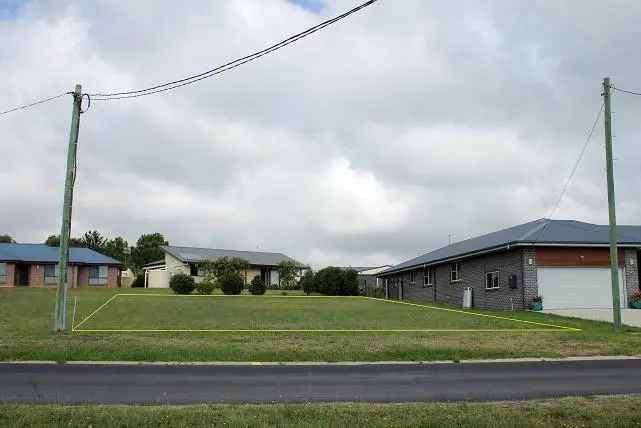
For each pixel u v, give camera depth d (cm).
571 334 1820
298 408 835
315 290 4497
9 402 886
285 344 1528
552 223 3089
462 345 1544
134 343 1513
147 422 750
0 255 5044
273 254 6612
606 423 767
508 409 841
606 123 2069
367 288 4909
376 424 748
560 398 930
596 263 2781
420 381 1107
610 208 2027
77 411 802
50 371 1191
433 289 3844
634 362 1370
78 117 1859
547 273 2741
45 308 2652
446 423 756
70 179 1834
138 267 7475
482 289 3130
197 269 5756
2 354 1352
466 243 3938
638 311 2608
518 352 1469
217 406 852
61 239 1809
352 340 1616
